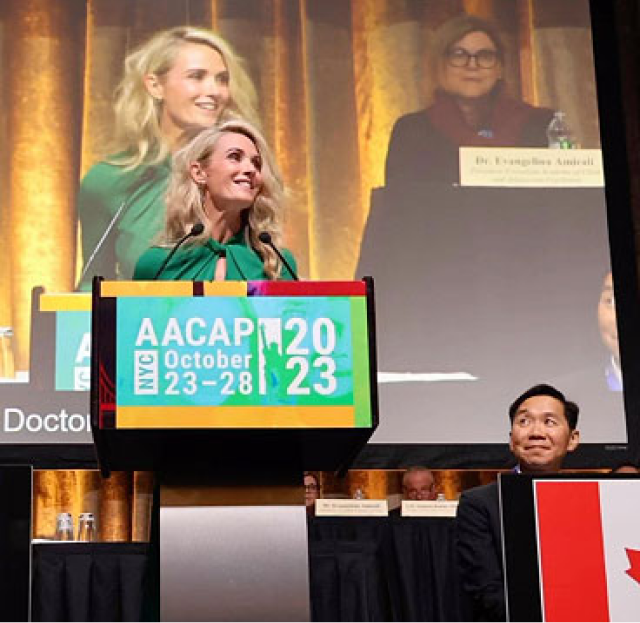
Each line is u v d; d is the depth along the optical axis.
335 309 2.98
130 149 7.35
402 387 7.20
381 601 4.44
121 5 7.51
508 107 7.62
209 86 7.45
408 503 5.89
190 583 2.95
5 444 6.86
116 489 6.99
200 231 3.65
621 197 7.54
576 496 3.22
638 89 7.68
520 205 7.48
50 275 7.15
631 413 7.22
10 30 7.41
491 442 7.16
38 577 4.22
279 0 7.62
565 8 7.77
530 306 7.36
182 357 2.92
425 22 7.68
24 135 7.30
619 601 3.17
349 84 7.57
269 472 3.07
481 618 3.79
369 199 7.44
